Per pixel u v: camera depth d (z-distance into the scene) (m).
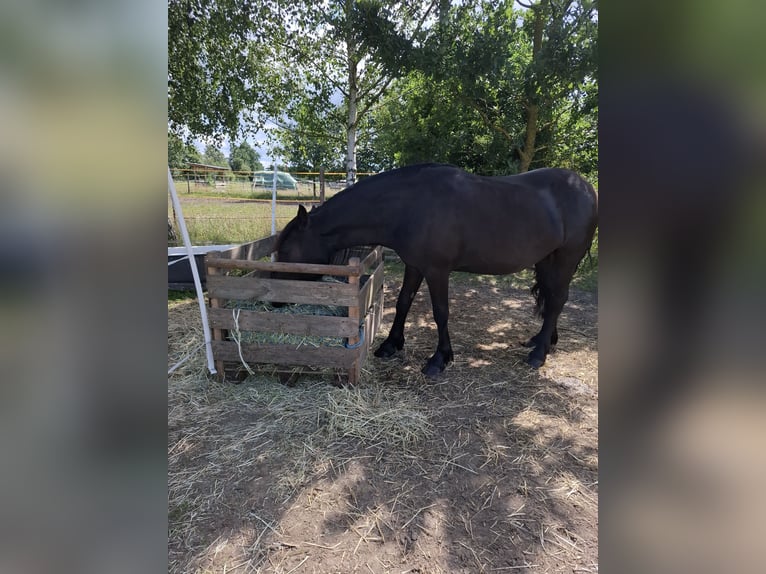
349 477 1.85
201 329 3.45
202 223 7.48
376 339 3.41
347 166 6.21
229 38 5.25
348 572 1.41
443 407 2.43
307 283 2.44
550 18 4.89
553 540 1.54
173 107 5.36
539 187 2.87
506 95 5.32
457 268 2.90
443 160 6.09
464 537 1.55
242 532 1.56
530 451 2.05
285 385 2.60
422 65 4.52
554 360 3.13
